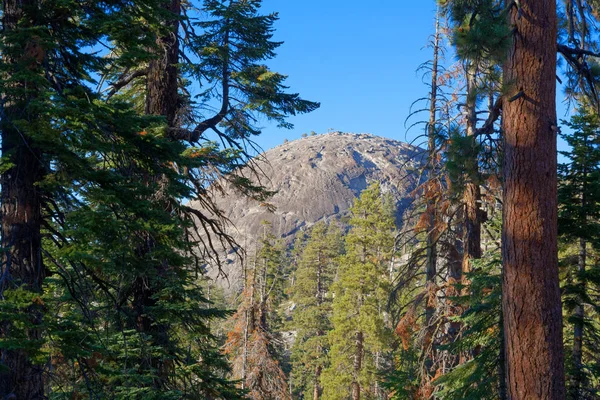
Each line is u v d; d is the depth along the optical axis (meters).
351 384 29.36
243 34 11.18
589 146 9.68
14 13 6.67
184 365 9.20
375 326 27.05
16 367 6.12
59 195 6.67
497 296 8.80
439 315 12.67
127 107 6.79
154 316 8.79
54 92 5.96
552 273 6.41
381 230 28.34
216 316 9.53
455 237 12.92
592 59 8.70
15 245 6.32
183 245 8.26
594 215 9.52
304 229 136.12
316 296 54.00
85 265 6.85
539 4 6.75
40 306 6.20
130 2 7.51
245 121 11.59
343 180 166.38
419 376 12.80
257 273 26.56
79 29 7.23
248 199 10.98
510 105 6.76
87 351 6.45
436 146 11.34
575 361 9.81
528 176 6.52
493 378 8.73
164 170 7.80
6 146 6.53
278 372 22.64
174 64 10.50
